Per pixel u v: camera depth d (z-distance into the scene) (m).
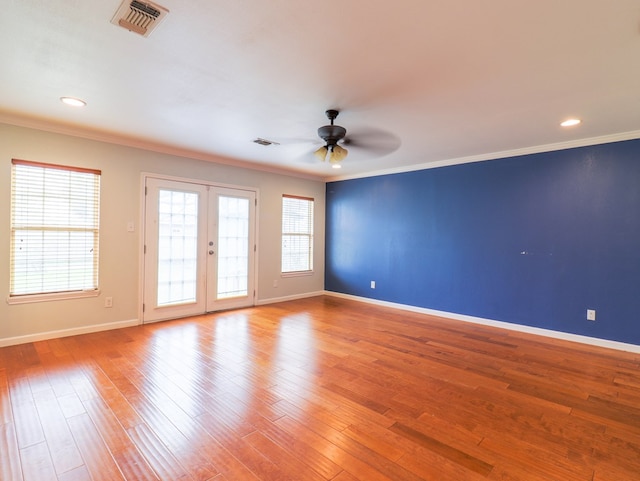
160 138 3.97
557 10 1.65
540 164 4.13
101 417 2.14
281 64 2.22
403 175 5.48
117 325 4.11
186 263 4.73
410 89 2.56
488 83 2.45
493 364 3.12
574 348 3.62
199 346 3.51
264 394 2.48
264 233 5.68
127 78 2.46
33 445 1.85
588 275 3.81
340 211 6.43
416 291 5.30
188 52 2.10
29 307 3.52
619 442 1.94
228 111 3.08
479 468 1.71
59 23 1.81
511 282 4.36
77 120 3.38
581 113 3.02
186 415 2.18
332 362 3.11
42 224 3.58
